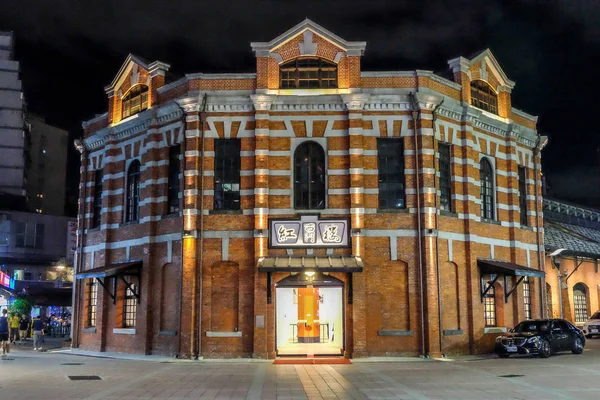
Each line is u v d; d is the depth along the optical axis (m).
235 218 26.55
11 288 45.38
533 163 34.09
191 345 25.66
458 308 27.53
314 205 26.66
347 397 15.09
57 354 30.00
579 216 52.94
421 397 14.98
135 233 29.64
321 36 27.53
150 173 28.86
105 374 20.42
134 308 29.44
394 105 27.03
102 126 33.75
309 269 24.45
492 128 30.89
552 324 27.41
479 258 28.81
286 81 27.62
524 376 19.12
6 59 69.62
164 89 29.30
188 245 26.33
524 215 33.16
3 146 67.25
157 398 15.04
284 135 26.89
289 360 24.52
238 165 27.19
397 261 26.27
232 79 27.42
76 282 33.41
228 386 17.27
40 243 57.72
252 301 25.92
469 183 28.64
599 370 20.78
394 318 25.91
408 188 26.66
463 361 24.72
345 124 26.86
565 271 40.50
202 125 27.27
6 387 17.11
